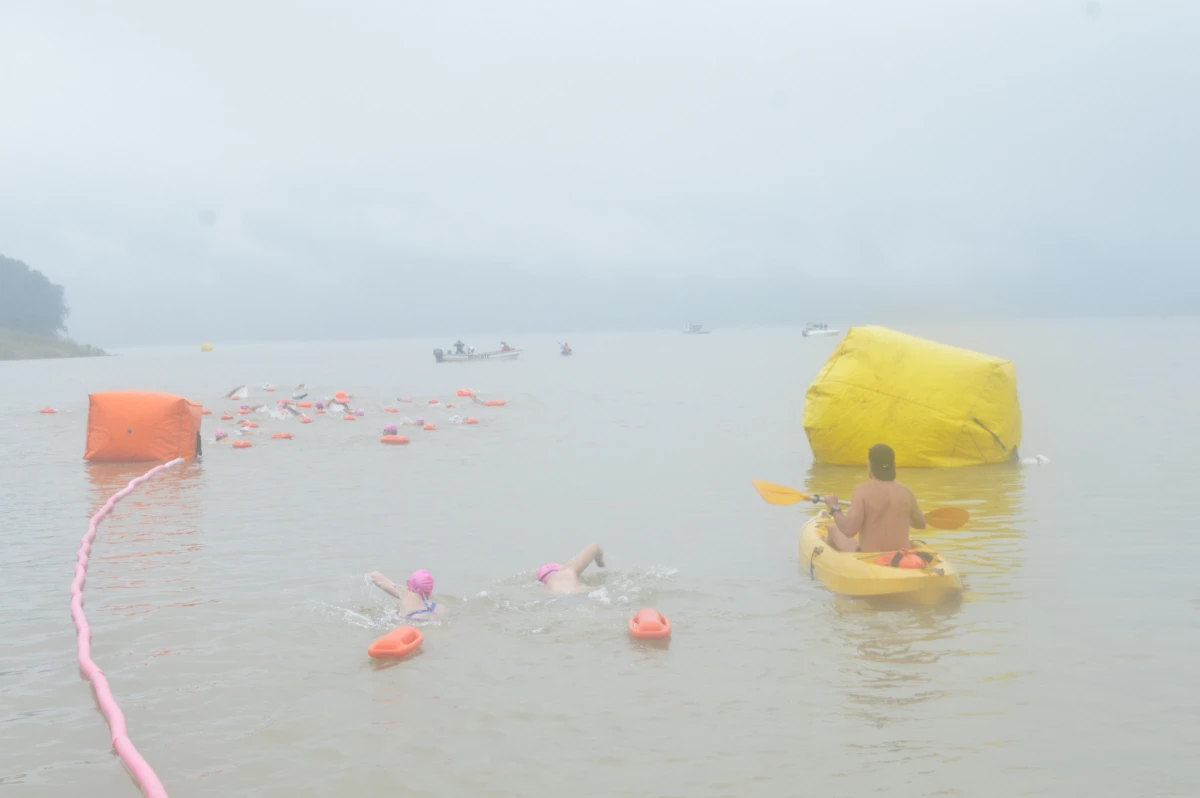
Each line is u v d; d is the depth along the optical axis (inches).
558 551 416.2
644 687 252.4
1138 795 189.5
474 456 734.5
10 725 238.2
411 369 2546.8
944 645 277.7
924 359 631.8
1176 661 260.7
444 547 426.6
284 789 202.1
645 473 637.3
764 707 236.7
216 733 230.5
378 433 899.4
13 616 330.0
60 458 761.0
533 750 217.0
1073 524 442.9
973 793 191.8
